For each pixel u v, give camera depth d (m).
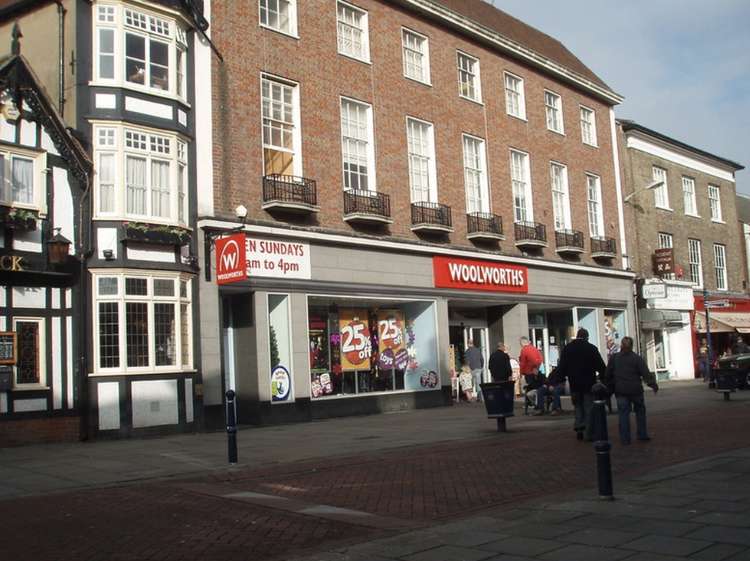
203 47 18.64
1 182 14.94
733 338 40.59
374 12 23.48
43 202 15.45
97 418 15.55
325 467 11.34
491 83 27.78
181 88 17.97
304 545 7.08
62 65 16.66
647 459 11.20
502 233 26.86
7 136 15.09
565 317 30.47
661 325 35.00
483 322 27.62
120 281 16.09
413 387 23.41
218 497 9.13
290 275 19.55
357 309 22.02
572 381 13.62
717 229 41.06
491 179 27.02
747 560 5.86
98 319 15.88
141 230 16.41
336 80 21.88
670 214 37.28
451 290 24.31
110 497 9.34
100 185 16.31
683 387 30.58
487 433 15.20
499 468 10.86
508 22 32.00
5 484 10.30
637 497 8.38
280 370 19.20
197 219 17.88
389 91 23.53
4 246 14.89
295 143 20.55
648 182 36.22
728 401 21.58
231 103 19.03
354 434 15.73
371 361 22.19
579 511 7.82
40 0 17.22
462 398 25.44
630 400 13.14
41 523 8.02
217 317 17.91
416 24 24.97
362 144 22.61
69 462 12.27
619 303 32.59
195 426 17.00
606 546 6.44
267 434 16.25
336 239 20.70
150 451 13.48
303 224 20.22
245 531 7.58
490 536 7.00
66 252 15.27
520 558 6.23
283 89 20.53
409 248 22.91
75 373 15.59
